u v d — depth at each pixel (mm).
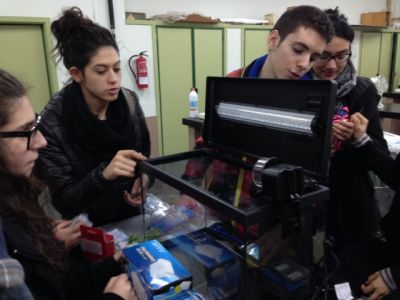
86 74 1186
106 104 1321
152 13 4066
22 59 3059
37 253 696
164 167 926
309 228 702
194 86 4055
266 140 820
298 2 5121
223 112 921
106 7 3328
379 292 1151
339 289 879
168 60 3820
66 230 1037
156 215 969
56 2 3037
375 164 1307
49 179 1124
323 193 678
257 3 4789
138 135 1460
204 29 3951
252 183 720
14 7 2877
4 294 495
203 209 792
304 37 1088
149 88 3777
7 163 717
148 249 875
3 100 692
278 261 694
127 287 824
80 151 1269
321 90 680
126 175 1063
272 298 700
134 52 3594
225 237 742
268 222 638
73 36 1167
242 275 678
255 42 4336
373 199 1495
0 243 533
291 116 729
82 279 904
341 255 1366
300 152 737
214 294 748
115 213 1216
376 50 5543
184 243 856
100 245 995
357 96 1408
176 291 746
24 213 732
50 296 716
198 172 892
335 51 1318
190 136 2371
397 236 1325
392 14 5699
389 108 2559
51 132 1226
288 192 629
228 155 938
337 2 5469
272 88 789
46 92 3211
